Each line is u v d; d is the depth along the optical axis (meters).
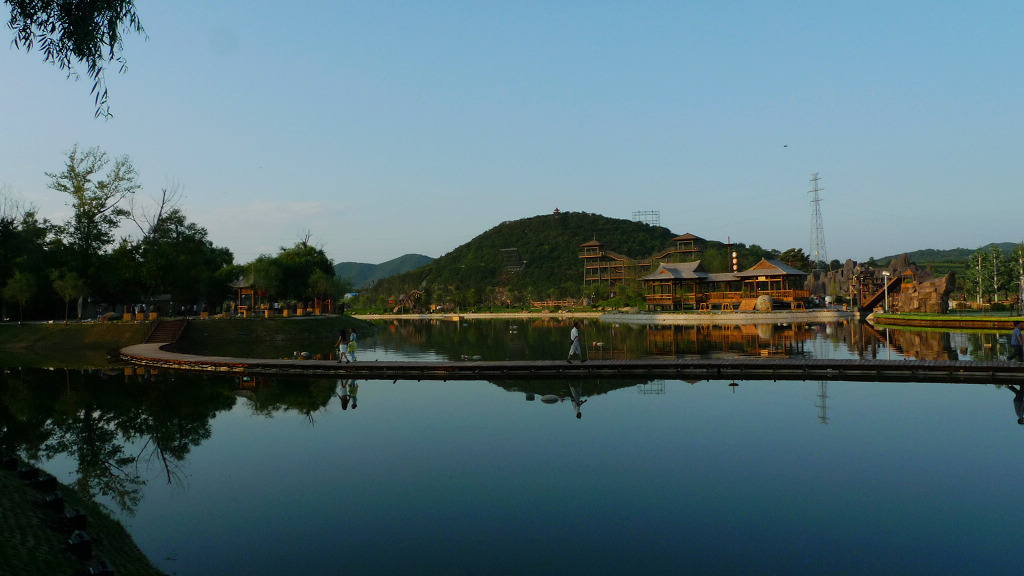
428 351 44.50
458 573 9.03
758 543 9.95
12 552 7.84
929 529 10.41
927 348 37.91
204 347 50.53
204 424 19.52
